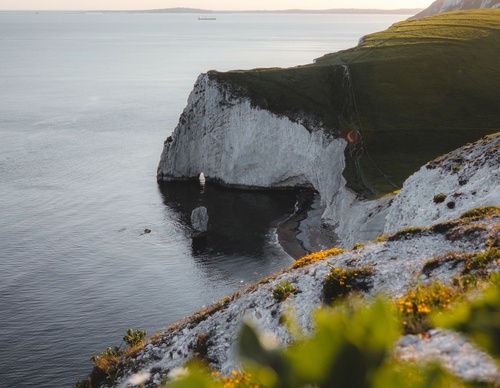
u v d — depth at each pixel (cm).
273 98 9694
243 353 242
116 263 6444
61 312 5341
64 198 8644
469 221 2550
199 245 7044
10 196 8638
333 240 7144
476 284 1548
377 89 9681
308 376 229
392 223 4847
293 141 9325
